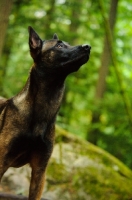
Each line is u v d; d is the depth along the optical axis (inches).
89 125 504.1
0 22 350.6
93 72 658.8
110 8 523.8
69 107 674.2
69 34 542.3
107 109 494.0
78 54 179.3
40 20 537.3
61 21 576.4
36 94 185.5
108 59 536.7
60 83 185.6
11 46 559.8
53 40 185.8
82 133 577.0
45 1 556.4
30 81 187.5
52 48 182.7
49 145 192.2
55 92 186.5
